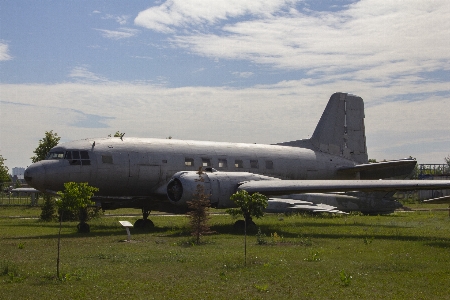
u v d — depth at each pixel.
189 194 22.80
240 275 12.42
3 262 13.98
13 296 10.59
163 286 11.34
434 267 13.42
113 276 12.37
